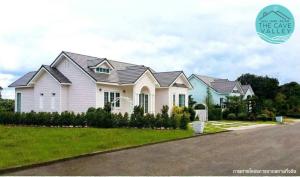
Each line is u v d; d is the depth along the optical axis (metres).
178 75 37.03
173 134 20.42
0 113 27.03
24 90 34.44
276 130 25.34
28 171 11.01
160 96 36.44
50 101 31.11
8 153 13.32
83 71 29.84
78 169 11.35
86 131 20.70
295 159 12.98
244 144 17.14
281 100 53.91
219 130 24.41
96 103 29.44
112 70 33.38
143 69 32.44
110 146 15.58
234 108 41.78
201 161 12.69
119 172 10.95
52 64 31.58
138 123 23.69
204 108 40.94
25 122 25.97
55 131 20.83
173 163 12.34
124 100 32.03
